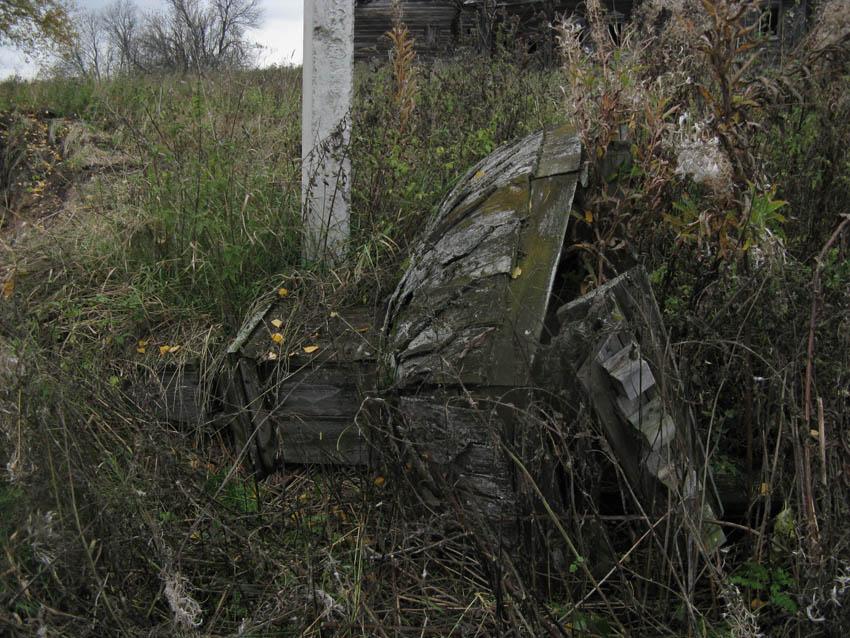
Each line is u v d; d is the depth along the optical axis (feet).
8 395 7.64
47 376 8.21
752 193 7.93
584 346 6.88
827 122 10.54
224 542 7.98
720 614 7.08
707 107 8.58
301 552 8.05
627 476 7.22
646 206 8.96
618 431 7.06
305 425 9.55
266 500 9.37
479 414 7.19
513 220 8.58
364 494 8.77
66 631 6.31
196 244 12.70
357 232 13.12
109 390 9.77
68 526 6.76
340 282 11.40
